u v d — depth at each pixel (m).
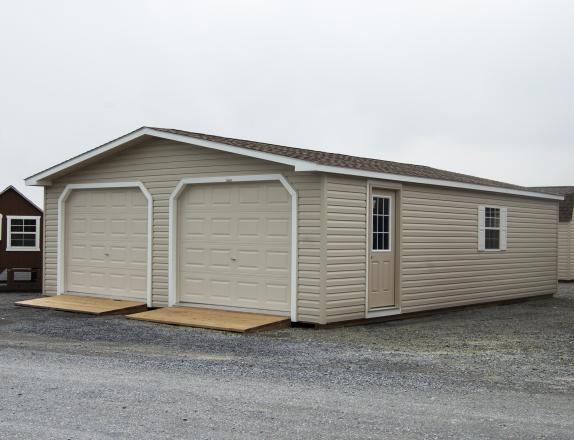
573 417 6.08
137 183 14.48
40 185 16.00
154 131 13.66
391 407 6.36
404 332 11.86
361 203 12.57
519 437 5.46
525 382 7.60
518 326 12.95
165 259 14.04
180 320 12.19
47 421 5.84
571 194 28.02
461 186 15.20
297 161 11.59
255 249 12.78
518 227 17.89
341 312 12.14
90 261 15.53
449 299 15.18
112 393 6.82
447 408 6.34
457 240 15.42
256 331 11.42
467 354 9.52
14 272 21.09
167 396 6.71
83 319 12.92
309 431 5.60
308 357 9.04
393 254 13.53
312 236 11.89
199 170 13.48
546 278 19.17
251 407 6.32
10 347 9.67
